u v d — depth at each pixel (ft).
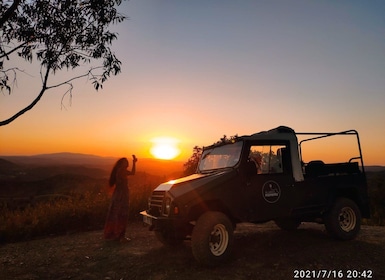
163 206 16.35
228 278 14.07
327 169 20.81
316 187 19.89
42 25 18.01
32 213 28.07
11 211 29.19
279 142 19.34
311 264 15.85
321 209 19.85
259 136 18.69
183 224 15.64
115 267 16.10
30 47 18.35
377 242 20.13
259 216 17.54
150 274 14.87
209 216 15.81
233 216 16.79
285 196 18.63
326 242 20.24
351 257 16.90
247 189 17.43
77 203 30.30
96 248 20.16
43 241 22.75
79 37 18.99
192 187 16.14
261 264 16.02
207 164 20.92
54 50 18.43
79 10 18.61
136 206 31.96
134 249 19.67
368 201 22.07
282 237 22.17
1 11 16.97
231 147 18.90
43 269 16.05
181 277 14.30
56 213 26.73
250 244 20.35
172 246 20.18
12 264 16.97
